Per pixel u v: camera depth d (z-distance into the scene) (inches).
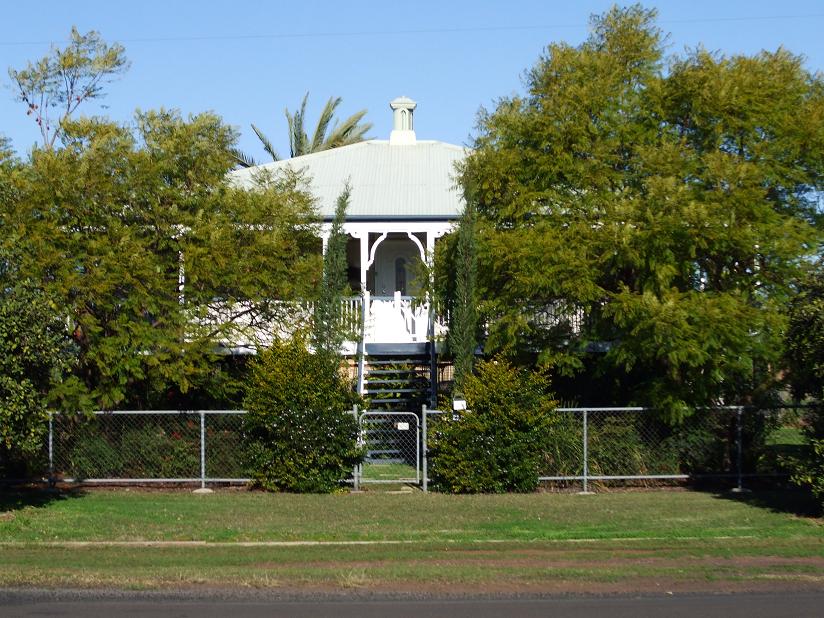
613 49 715.4
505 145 706.8
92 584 395.5
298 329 711.1
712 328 612.7
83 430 683.4
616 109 687.1
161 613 354.6
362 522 544.1
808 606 366.3
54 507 590.6
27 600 373.7
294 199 753.6
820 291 575.5
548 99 692.1
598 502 615.5
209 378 700.0
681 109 693.9
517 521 548.1
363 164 1029.8
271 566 430.0
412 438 791.7
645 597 381.1
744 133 675.4
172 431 686.5
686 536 504.4
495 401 666.8
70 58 875.4
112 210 677.3
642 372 743.1
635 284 665.6
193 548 472.4
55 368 575.5
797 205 695.1
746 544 482.6
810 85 716.7
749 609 361.4
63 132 703.1
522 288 654.5
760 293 661.9
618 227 629.9
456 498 634.8
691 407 665.6
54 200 658.8
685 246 642.8
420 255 933.2
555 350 697.6
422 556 453.7
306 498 634.8
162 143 702.5
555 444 677.3
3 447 640.4
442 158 1053.8
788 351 577.3
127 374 675.4
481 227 699.4
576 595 383.9
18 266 582.9
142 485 684.1
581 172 674.2
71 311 641.6
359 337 778.2
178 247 682.2
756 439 685.9
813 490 561.6
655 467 682.2
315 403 660.7
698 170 664.4
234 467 680.4
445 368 955.3
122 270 650.2
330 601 374.3
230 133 743.1
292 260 746.2
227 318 722.2
